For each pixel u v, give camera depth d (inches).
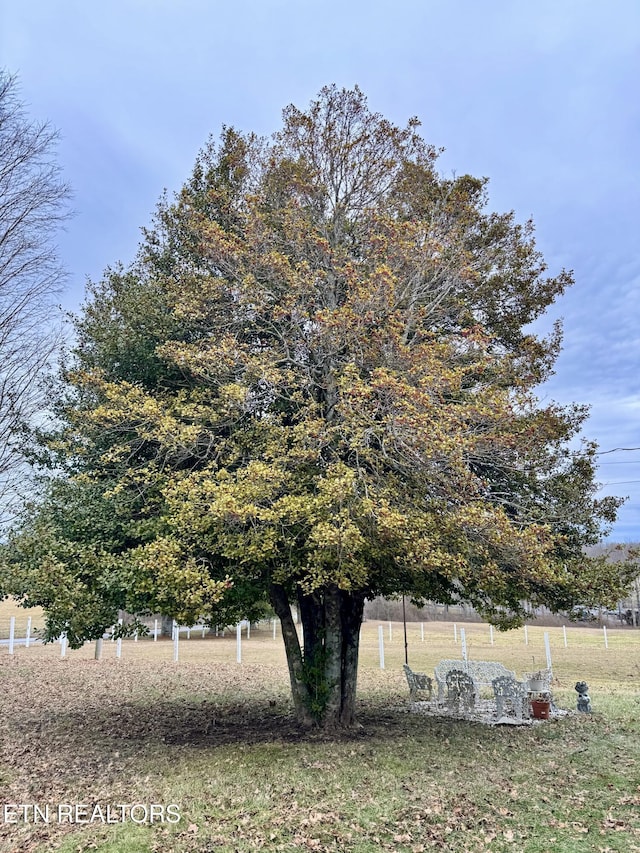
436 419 335.0
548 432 371.9
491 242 488.1
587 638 1304.1
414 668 843.4
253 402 417.7
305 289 400.8
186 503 337.4
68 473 471.2
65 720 498.6
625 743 412.8
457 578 368.5
